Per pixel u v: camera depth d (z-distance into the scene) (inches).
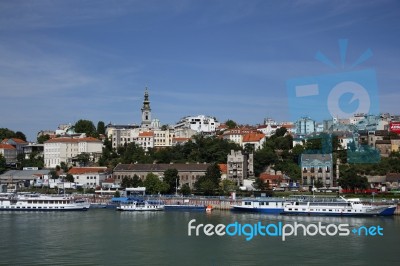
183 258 5177.2
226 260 5088.6
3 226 7293.3
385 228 6939.0
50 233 6643.7
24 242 5999.0
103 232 6722.4
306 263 4943.4
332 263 4940.9
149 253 5408.5
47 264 4921.3
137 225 7372.1
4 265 4884.4
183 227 7155.5
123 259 5132.9
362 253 5339.6
